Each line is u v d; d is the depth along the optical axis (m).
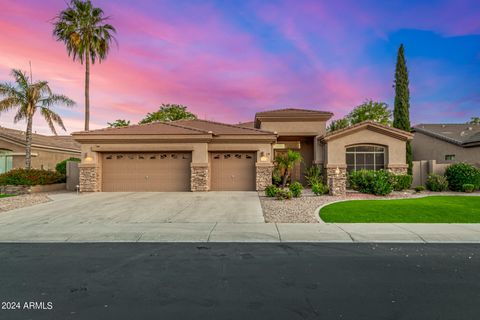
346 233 7.85
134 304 3.88
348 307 3.77
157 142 17.95
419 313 3.60
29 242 7.30
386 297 4.07
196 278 4.82
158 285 4.54
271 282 4.63
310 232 8.00
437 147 24.50
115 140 17.91
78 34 25.17
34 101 20.33
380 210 10.84
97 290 4.35
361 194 15.54
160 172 18.31
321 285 4.50
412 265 5.46
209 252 6.36
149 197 15.26
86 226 8.89
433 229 8.21
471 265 5.46
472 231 8.00
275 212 10.90
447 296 4.10
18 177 17.45
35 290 4.37
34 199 14.76
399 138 18.92
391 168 18.83
